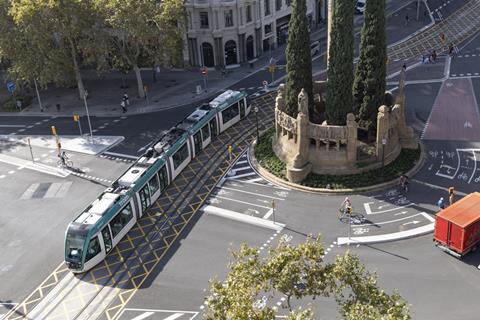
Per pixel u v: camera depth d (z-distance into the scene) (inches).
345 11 2174.0
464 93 3161.9
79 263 1971.0
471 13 4471.0
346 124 2342.5
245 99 3122.5
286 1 4148.6
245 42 3882.9
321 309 1737.2
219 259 2017.7
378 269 1891.0
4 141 3053.6
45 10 3036.4
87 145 2935.5
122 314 1809.8
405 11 4675.2
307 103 2338.8
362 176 2361.0
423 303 1738.4
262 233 2135.8
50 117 3324.3
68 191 2529.5
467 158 2509.8
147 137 2989.7
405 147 2541.8
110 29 3243.1
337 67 2266.2
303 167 2393.0
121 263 2043.6
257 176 2513.5
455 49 3809.1
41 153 2888.8
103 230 2042.3
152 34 3149.6
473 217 1881.2
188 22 3732.8
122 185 2242.9
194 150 2719.0
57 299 1899.6
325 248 2012.8
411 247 1987.0
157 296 1872.5
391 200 2249.0
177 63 3634.4
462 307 1712.6
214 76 3750.0
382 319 1091.3
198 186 2481.5
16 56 3233.3
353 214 2181.3
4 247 2176.4
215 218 2251.5
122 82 3757.4
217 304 1212.5
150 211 2327.8
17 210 2409.0
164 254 2070.6
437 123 2847.0
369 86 2361.0
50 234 2236.7
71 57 3415.4
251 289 1234.6
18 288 1961.1
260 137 2812.5
